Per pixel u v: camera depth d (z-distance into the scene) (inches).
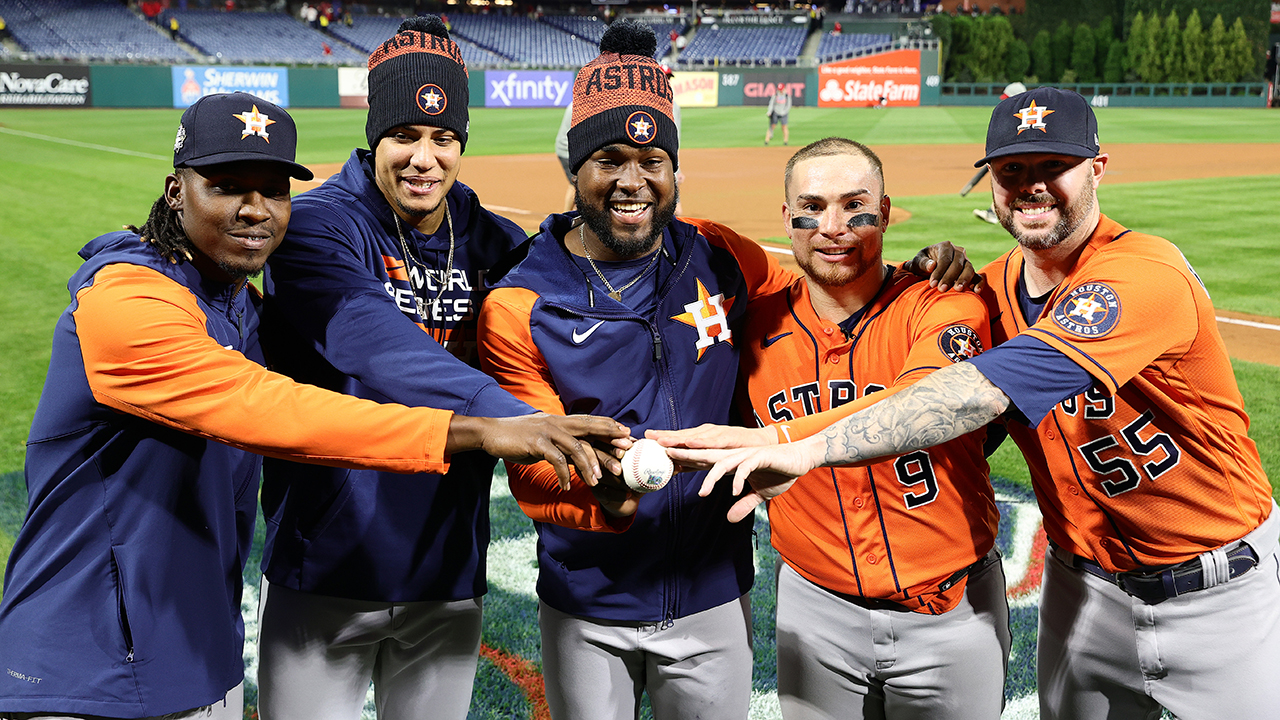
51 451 82.9
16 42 1513.3
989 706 98.8
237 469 90.5
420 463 77.8
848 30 1882.4
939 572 94.1
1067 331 86.4
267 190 83.0
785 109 1031.6
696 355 96.9
